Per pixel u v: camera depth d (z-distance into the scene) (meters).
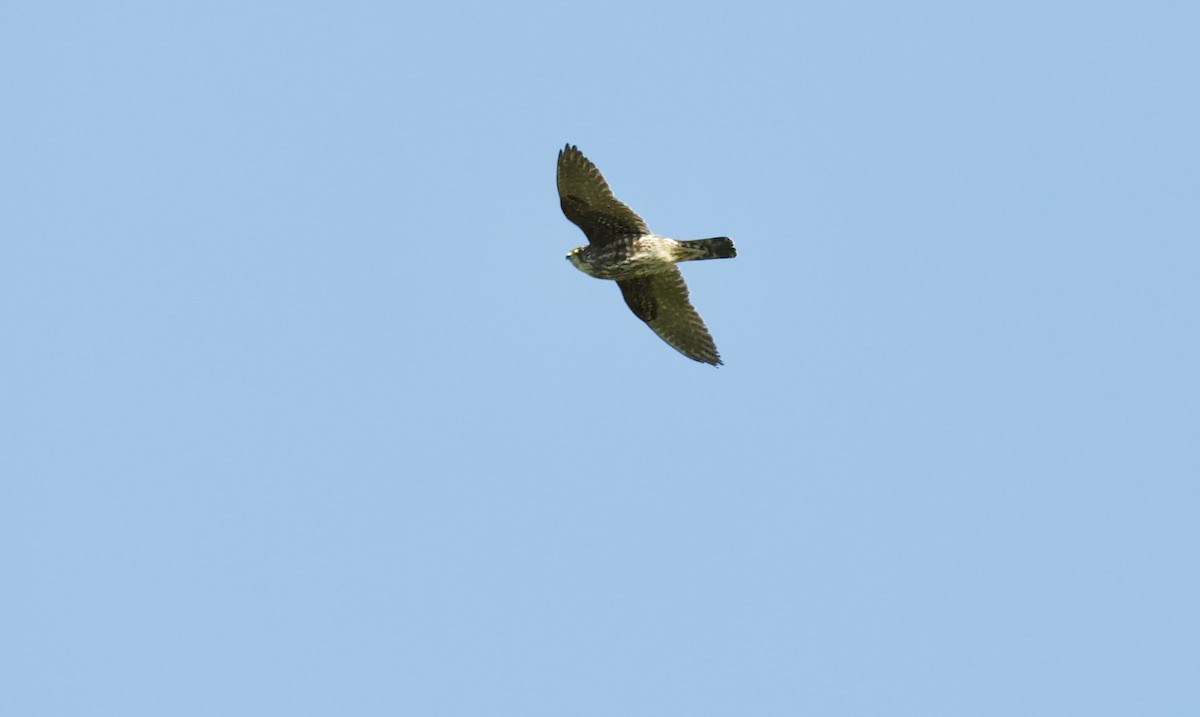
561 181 22.53
